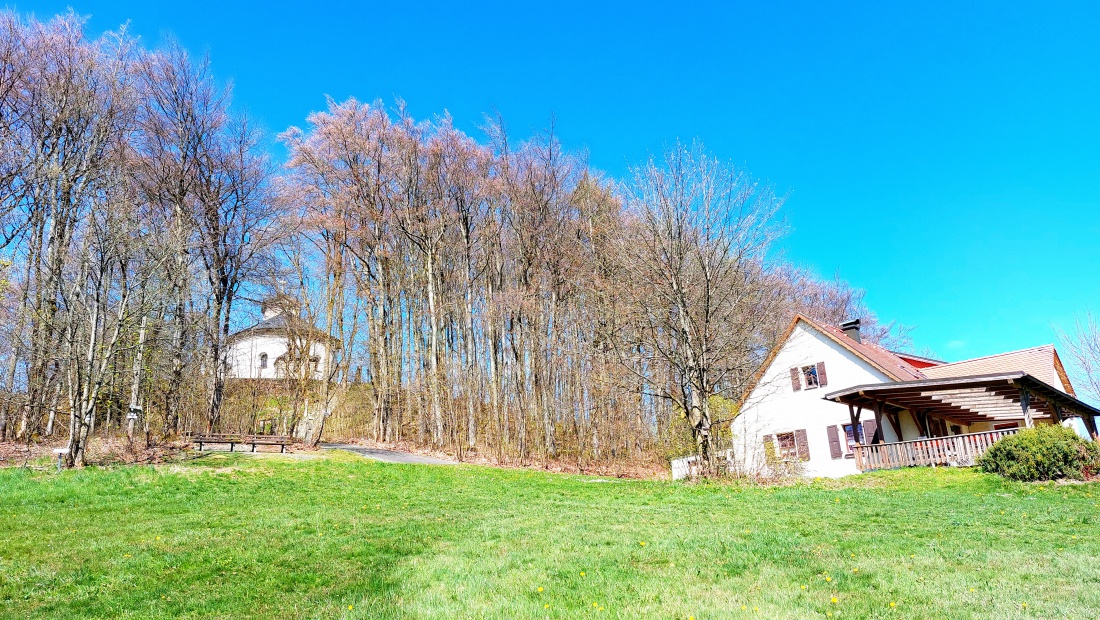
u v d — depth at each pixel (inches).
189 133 1176.2
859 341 1256.8
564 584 296.8
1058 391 860.6
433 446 1251.8
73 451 748.0
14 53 922.1
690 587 287.3
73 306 828.0
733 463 871.1
